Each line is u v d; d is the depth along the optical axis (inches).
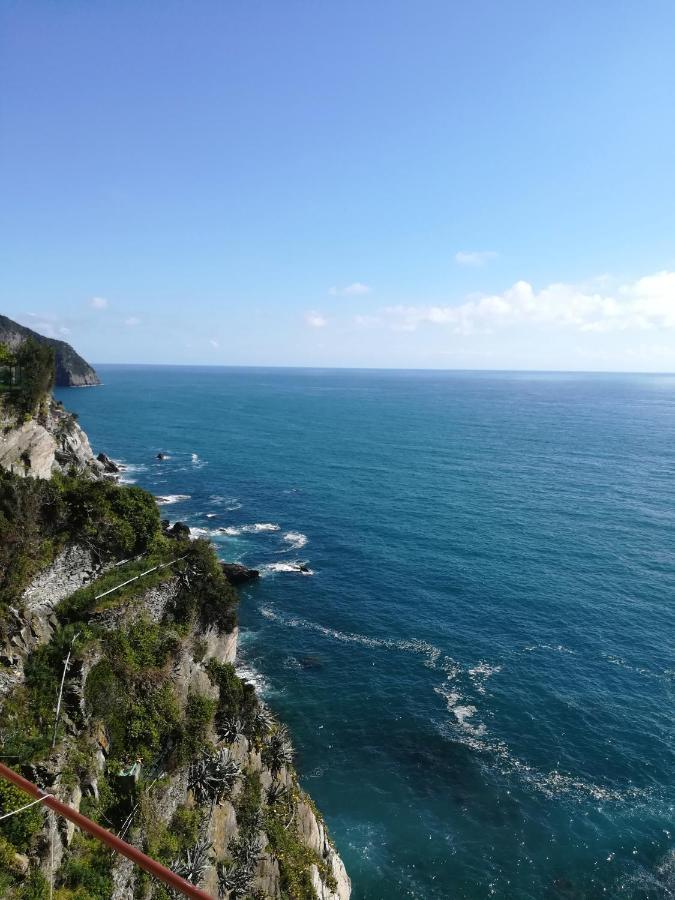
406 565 3058.6
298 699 2021.4
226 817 1237.1
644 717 1931.6
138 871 1012.5
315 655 2267.5
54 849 895.1
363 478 4857.3
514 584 2834.6
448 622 2506.2
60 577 1294.3
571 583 2844.5
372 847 1518.2
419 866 1469.0
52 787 934.4
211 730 1330.0
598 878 1432.1
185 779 1209.4
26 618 1154.0
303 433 7253.9
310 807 1517.0
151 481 4680.1
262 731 1541.6
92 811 1007.6
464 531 3558.1
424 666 2206.0
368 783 1699.1
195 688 1369.3
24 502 1254.3
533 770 1734.7
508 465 5403.5
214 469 5142.7
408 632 2428.6
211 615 1562.5
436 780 1710.1
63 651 1138.0
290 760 1608.0
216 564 1654.8
